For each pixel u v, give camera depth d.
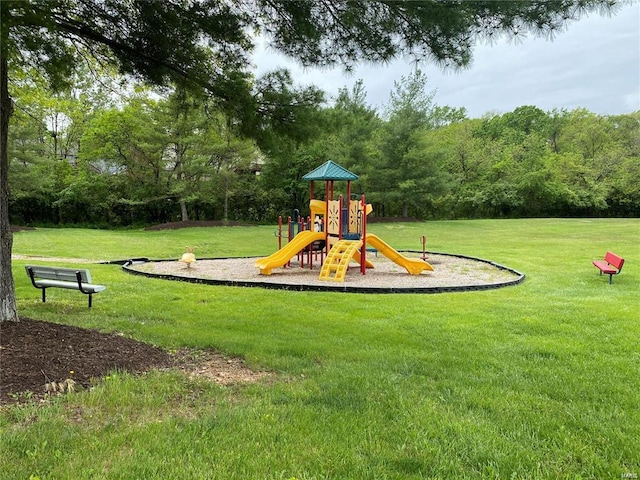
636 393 3.67
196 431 2.90
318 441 2.81
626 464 2.65
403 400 3.46
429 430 2.98
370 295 8.30
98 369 3.88
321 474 2.46
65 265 11.66
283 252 11.41
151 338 5.11
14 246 16.55
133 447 2.68
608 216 41.03
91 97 27.98
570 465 2.62
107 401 3.27
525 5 3.94
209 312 6.69
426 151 30.92
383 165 31.53
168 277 10.05
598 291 8.64
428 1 4.16
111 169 30.09
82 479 2.33
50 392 3.38
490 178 41.41
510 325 5.94
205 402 3.41
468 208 41.72
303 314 6.62
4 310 4.67
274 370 4.23
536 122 55.91
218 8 5.30
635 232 24.03
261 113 6.58
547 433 2.97
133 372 3.94
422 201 34.00
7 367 3.60
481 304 7.39
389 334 5.47
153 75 6.21
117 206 31.78
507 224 30.89
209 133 26.75
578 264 12.77
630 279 10.09
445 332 5.61
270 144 6.77
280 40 5.36
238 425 2.99
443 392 3.68
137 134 26.48
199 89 6.32
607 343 5.12
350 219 11.70
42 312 6.41
